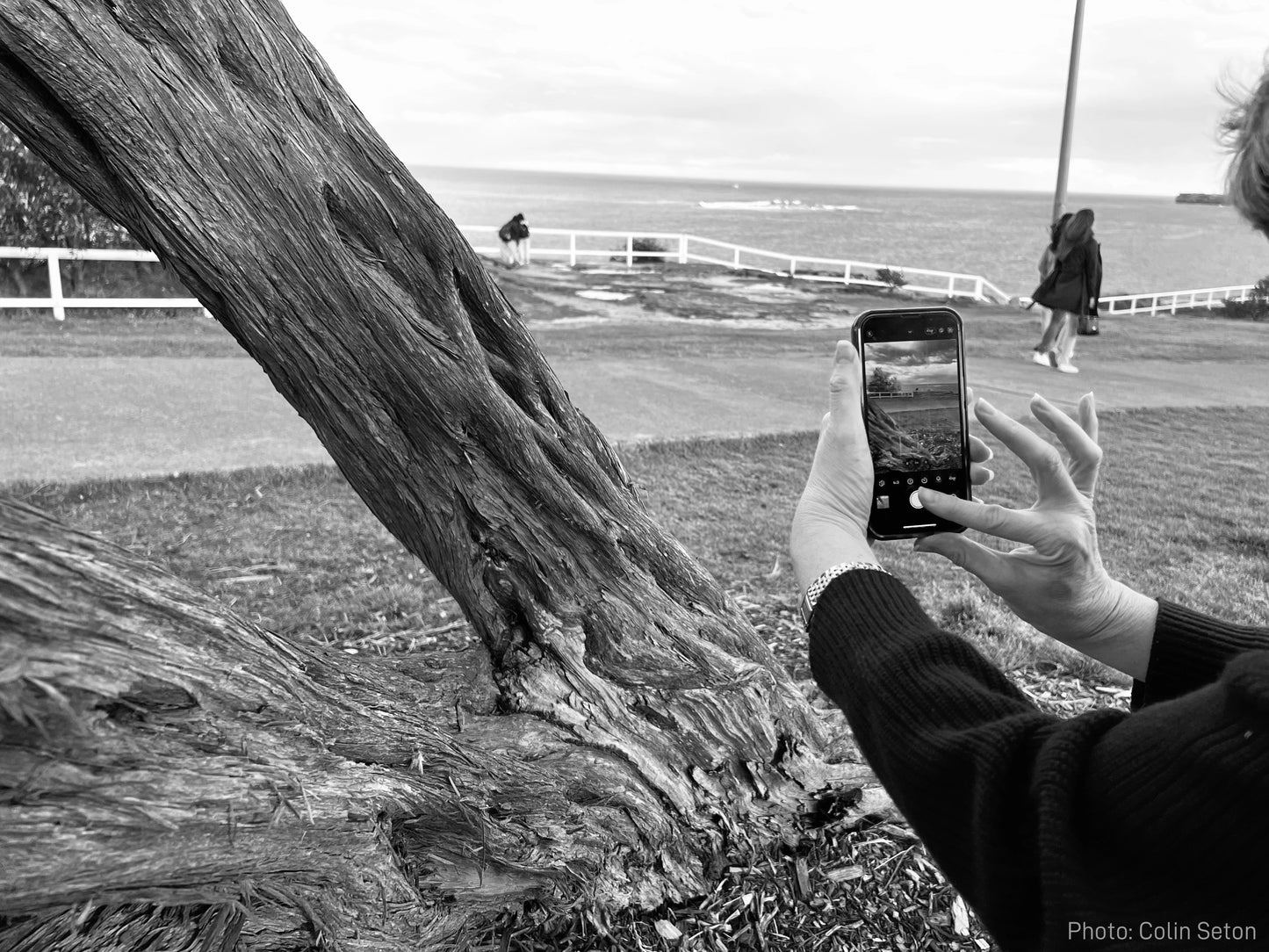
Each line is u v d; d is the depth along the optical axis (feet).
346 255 5.70
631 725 7.12
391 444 6.23
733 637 7.88
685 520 18.29
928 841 2.73
